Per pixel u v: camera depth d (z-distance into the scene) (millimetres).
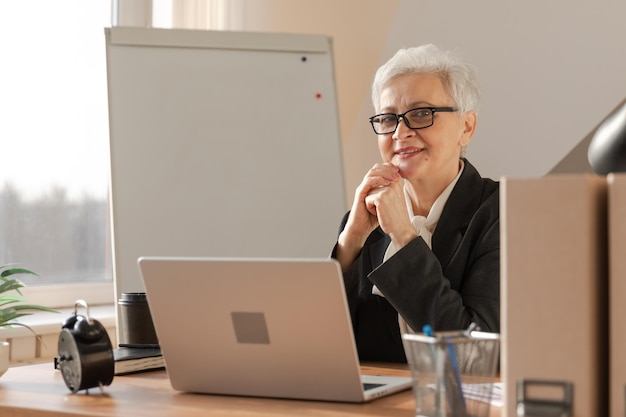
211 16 3961
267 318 1588
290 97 3758
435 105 2398
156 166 3533
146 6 3965
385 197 2273
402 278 2057
